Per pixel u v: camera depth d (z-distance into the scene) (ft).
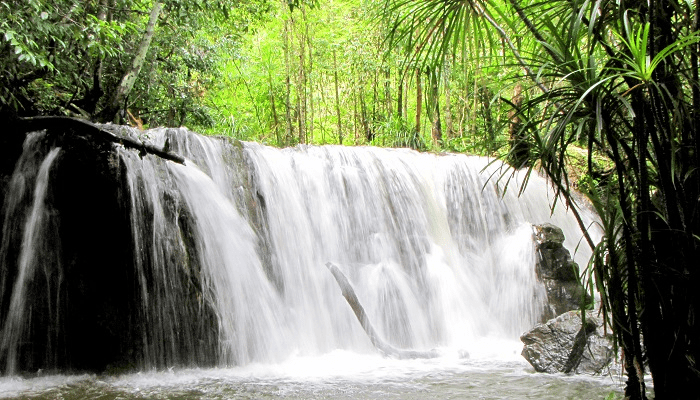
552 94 8.12
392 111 57.36
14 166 19.31
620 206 8.20
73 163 18.69
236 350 19.42
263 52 59.98
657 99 8.02
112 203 18.72
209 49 38.09
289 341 20.97
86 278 18.83
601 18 8.25
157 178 19.54
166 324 18.70
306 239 23.81
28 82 20.40
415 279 25.54
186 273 18.98
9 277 18.81
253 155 23.67
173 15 29.37
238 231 21.22
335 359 19.63
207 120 37.22
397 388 14.83
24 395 15.29
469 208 29.04
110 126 19.31
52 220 18.97
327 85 69.87
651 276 8.18
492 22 9.91
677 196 8.26
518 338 23.93
